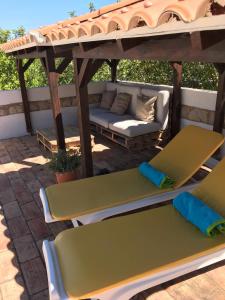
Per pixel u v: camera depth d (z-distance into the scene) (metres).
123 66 9.62
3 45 7.28
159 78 8.58
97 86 8.22
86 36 2.76
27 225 3.65
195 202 2.88
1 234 3.50
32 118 7.66
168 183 3.55
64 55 4.80
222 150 5.20
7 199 4.34
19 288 2.71
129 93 7.08
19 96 7.36
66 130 6.60
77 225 3.11
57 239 2.66
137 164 5.44
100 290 2.05
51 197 3.41
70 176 4.47
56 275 2.23
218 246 2.46
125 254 2.39
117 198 3.35
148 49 2.61
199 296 2.53
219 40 1.94
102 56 3.37
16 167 5.58
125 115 6.94
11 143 7.11
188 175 3.60
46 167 5.49
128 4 3.19
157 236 2.61
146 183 3.69
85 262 2.32
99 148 6.36
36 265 2.97
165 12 1.71
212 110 5.37
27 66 7.06
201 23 1.61
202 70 7.35
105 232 2.68
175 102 6.01
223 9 1.60
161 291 2.60
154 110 6.25
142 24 2.09
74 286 2.10
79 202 3.29
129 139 5.81
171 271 2.29
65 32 3.12
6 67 10.09
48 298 2.59
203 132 3.88
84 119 4.42
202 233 2.64
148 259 2.33
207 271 2.79
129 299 2.39
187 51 2.21
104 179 3.82
